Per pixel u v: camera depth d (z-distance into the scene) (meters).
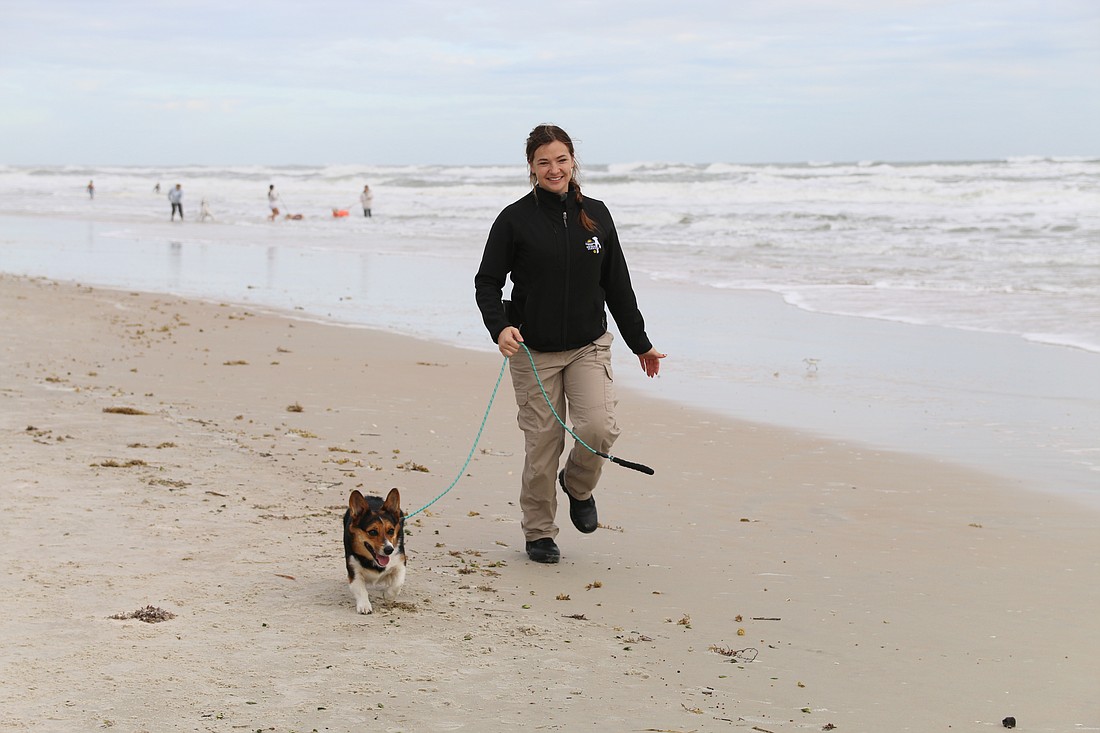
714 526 6.63
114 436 8.03
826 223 32.00
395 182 68.69
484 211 43.78
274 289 19.53
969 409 10.22
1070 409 10.16
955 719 3.98
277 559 5.46
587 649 4.53
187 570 5.21
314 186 68.12
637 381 11.70
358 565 4.78
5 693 3.74
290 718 3.68
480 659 4.34
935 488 7.61
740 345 13.84
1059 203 37.00
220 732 3.54
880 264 22.14
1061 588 5.54
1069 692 4.25
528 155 5.48
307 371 11.55
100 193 64.69
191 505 6.35
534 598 5.20
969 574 5.77
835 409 10.26
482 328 15.12
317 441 8.34
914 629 4.94
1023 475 7.96
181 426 8.54
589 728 3.74
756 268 22.16
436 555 5.81
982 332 14.41
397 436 8.66
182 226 37.53
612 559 5.93
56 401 9.20
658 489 7.50
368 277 21.58
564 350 5.61
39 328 13.47
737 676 4.32
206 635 4.40
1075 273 19.64
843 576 5.71
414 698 3.91
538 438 5.66
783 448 8.77
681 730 3.77
